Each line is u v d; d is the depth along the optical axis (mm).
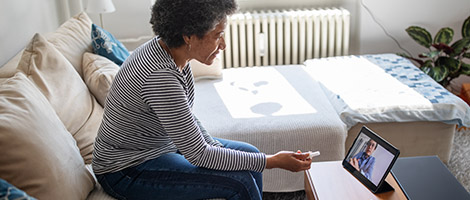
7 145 1249
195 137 1395
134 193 1485
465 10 3400
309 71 2877
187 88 1526
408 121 2314
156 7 1366
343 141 2180
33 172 1279
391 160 1476
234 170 1483
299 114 2271
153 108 1364
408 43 3496
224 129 2154
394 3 3389
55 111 1636
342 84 2598
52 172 1322
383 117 2275
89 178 1524
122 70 1440
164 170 1477
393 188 1525
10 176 1255
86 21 2424
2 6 2197
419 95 2404
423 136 2385
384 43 3504
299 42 3453
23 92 1422
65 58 1873
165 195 1465
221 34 1417
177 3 1315
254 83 2695
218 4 1335
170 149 1589
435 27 3449
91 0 2889
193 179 1452
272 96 2500
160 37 1391
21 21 2410
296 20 3281
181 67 1481
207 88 2635
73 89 1780
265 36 3303
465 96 3133
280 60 3396
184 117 1368
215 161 1433
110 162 1495
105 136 1492
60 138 1434
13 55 2291
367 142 1596
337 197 1508
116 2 3229
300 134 2145
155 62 1378
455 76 3174
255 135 2137
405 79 2652
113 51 2244
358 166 1592
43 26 2754
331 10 3344
